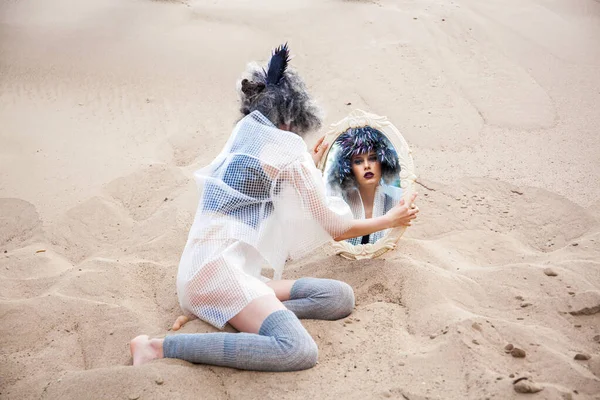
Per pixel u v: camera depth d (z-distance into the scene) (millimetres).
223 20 7469
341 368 3002
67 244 4406
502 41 6688
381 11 7254
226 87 6398
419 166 5020
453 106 5754
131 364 3195
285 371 2975
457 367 2896
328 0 7688
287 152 3252
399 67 6293
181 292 3289
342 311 3357
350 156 3811
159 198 4832
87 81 6641
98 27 7547
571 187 4664
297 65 6504
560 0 7602
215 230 3244
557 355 2896
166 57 6895
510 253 4000
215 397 2857
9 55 7102
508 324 3115
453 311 3275
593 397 2670
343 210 3404
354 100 5875
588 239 3980
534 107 5723
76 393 2867
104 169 5277
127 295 3752
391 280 3631
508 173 4887
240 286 3113
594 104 5742
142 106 6223
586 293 3348
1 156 5488
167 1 8016
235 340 2963
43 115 6133
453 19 7039
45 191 5012
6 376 3121
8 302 3594
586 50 6570
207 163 5246
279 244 3357
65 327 3482
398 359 3008
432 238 4258
